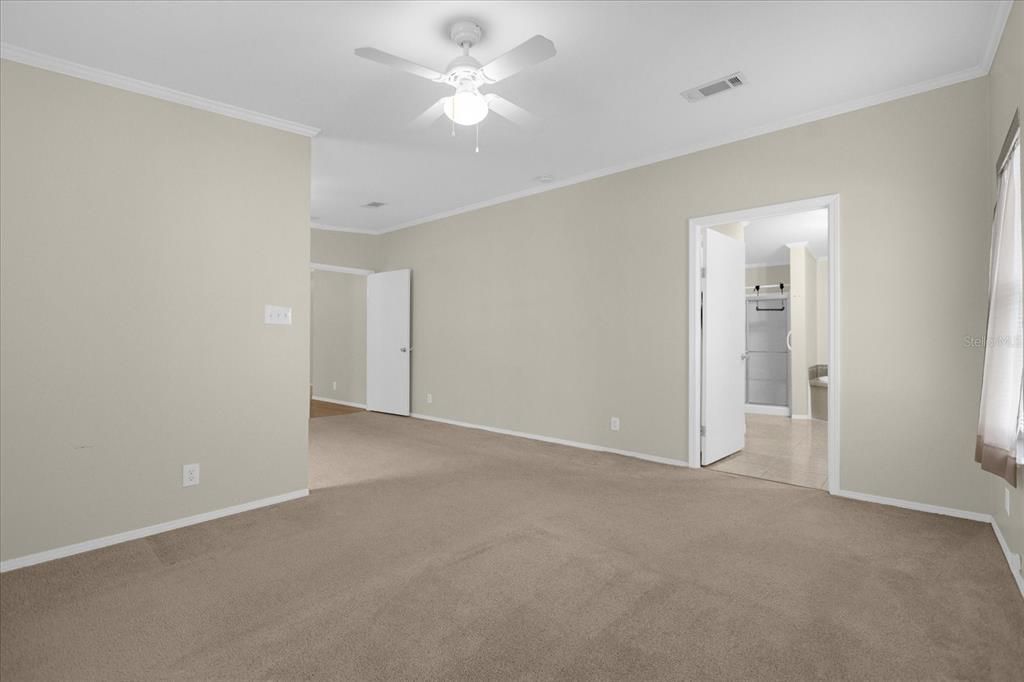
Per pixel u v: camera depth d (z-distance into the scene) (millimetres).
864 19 2453
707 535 2826
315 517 3135
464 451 4809
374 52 2193
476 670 1715
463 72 2389
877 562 2479
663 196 4305
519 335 5461
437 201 5742
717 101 3316
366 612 2070
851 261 3373
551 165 4555
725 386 4574
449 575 2381
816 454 4770
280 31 2494
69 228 2680
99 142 2781
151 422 2924
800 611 2059
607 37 2586
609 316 4695
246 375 3293
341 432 5734
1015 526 2334
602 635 1908
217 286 3182
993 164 2830
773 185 3697
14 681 1668
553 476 3986
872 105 3287
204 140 3160
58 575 2408
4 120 2520
